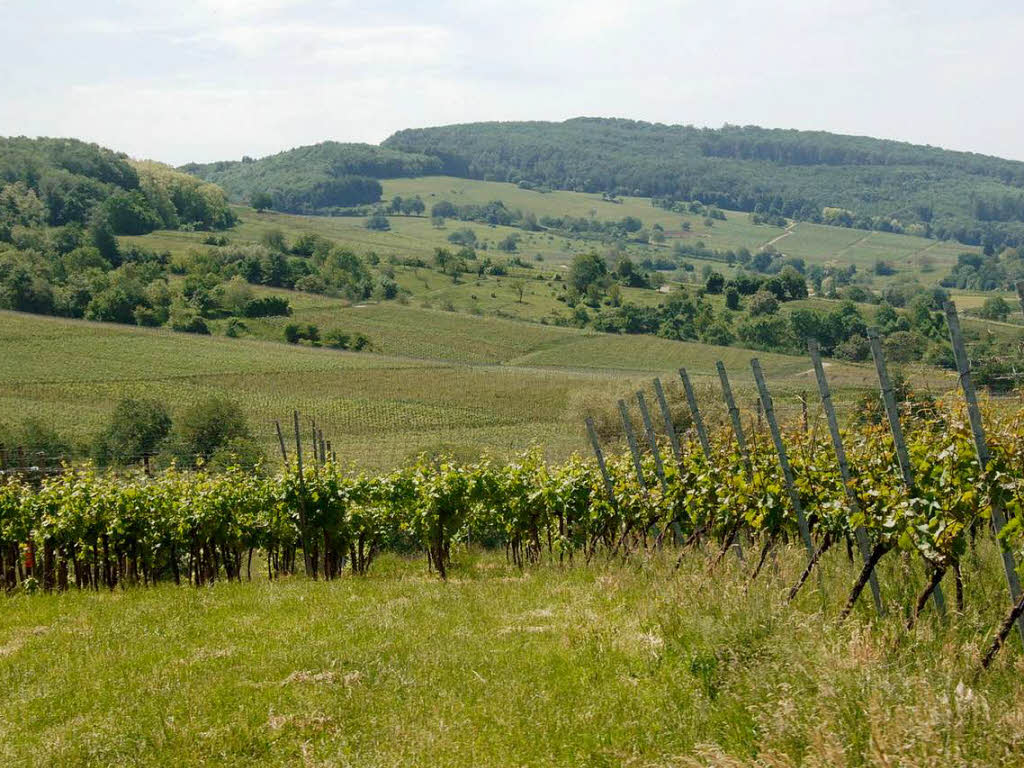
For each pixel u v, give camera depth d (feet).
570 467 61.72
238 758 23.21
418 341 351.67
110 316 347.56
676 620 29.30
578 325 401.29
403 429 222.48
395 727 24.21
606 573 46.09
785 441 42.24
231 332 349.41
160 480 70.74
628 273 502.79
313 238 563.89
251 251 467.52
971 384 24.94
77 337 301.63
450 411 238.48
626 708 24.00
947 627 26.63
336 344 343.26
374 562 78.59
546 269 635.66
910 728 18.42
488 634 33.37
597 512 58.34
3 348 280.31
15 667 33.60
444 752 22.39
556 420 228.63
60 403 231.30
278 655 32.27
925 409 31.99
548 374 283.38
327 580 59.11
